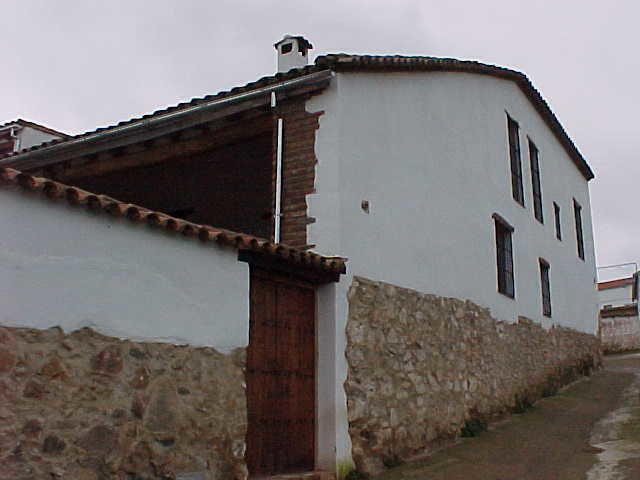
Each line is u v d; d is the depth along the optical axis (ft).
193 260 15.24
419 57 26.76
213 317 15.55
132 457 13.09
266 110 23.40
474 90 33.22
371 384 20.84
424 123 27.25
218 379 15.37
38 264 11.98
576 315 47.93
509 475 20.25
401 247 24.02
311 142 22.00
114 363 13.05
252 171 29.17
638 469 19.99
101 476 12.46
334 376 19.43
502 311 32.65
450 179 28.81
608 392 39.11
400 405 22.06
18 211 11.80
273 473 17.61
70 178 30.14
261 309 18.10
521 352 34.60
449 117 29.76
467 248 29.50
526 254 37.88
